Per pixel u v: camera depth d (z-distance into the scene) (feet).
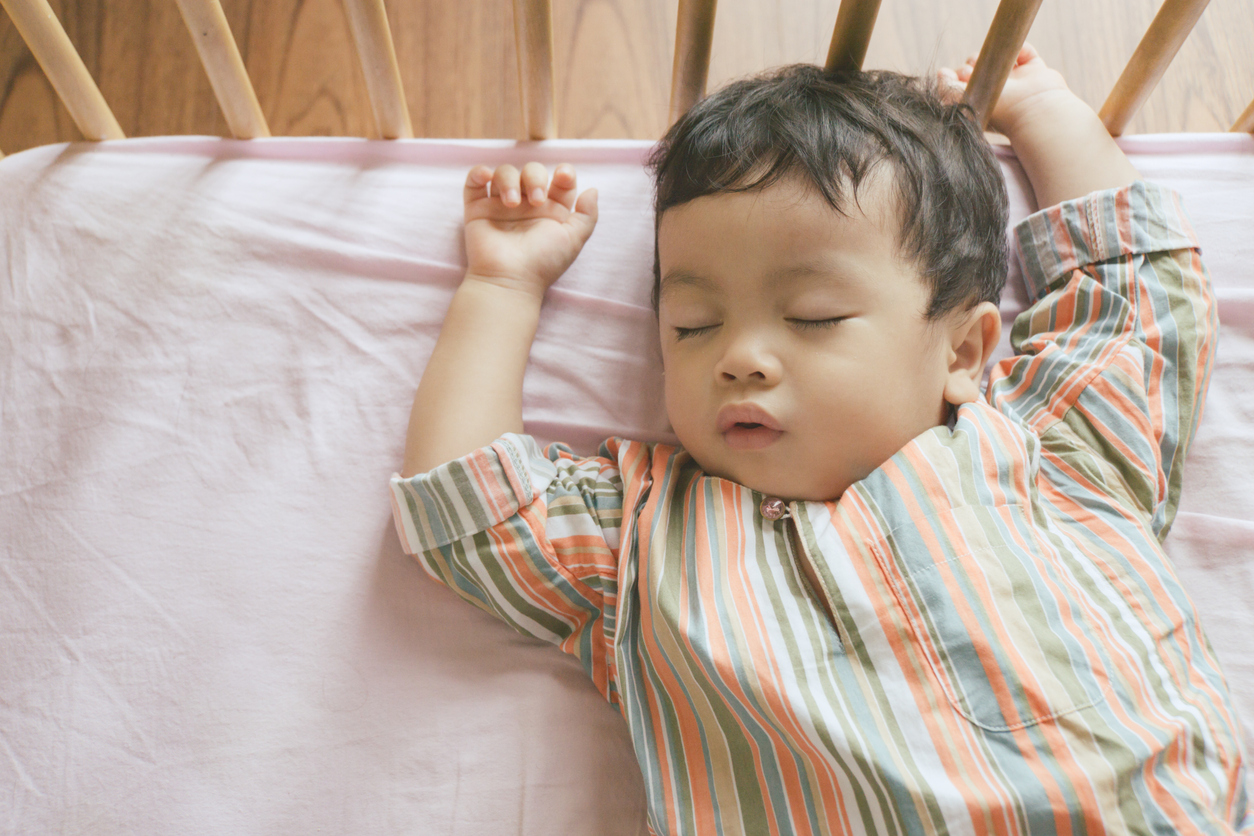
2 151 4.29
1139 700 2.13
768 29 4.40
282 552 2.69
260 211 3.06
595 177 3.19
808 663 2.19
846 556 2.27
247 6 4.49
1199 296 2.77
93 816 2.45
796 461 2.38
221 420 2.83
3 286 2.94
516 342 2.82
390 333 2.95
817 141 2.39
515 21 2.79
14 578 2.65
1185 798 2.02
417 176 3.17
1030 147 3.11
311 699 2.56
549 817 2.46
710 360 2.39
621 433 2.90
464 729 2.54
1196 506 2.77
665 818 2.28
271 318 2.94
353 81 4.37
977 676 2.12
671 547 2.44
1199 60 4.31
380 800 2.48
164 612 2.63
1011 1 2.63
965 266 2.52
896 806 2.05
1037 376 2.73
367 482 2.78
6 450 2.77
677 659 2.31
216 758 2.50
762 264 2.33
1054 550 2.34
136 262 2.97
